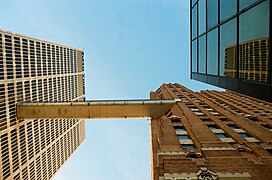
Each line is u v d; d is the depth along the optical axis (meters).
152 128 37.94
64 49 89.62
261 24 13.19
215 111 42.06
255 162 19.80
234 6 17.22
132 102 50.88
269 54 12.35
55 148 82.81
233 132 30.31
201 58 27.50
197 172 18.23
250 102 52.72
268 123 34.81
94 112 51.25
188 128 31.97
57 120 85.88
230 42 18.08
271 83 12.24
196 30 30.14
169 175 18.12
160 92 67.56
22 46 56.94
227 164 19.44
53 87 77.25
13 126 53.16
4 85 49.47
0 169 48.09
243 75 15.68
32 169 63.50
